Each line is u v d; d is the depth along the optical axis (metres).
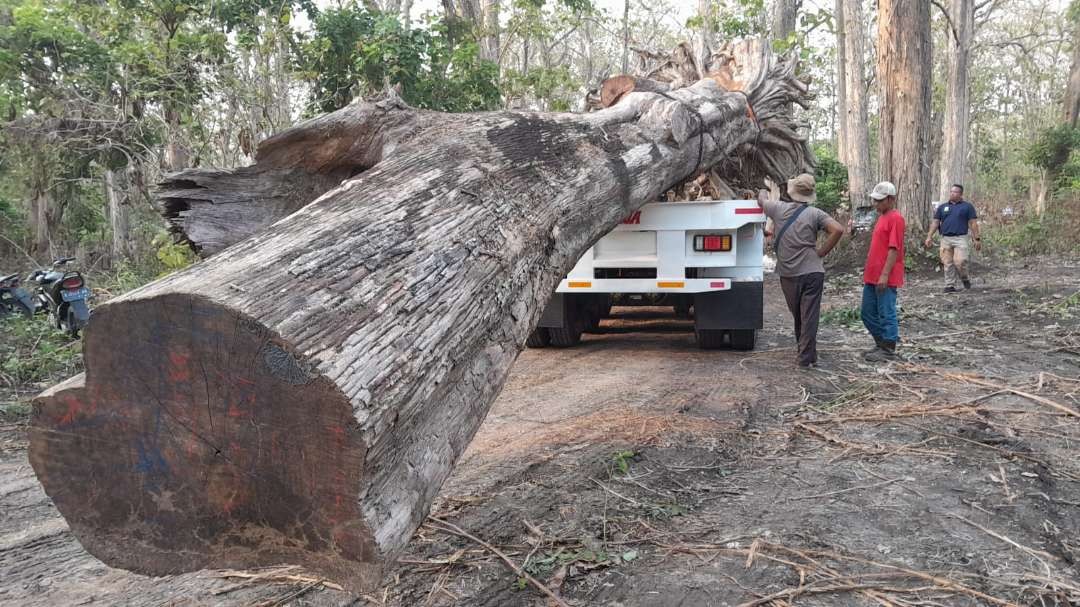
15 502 3.61
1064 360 6.13
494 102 12.77
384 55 11.12
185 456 1.73
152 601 2.60
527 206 3.13
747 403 5.02
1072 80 26.75
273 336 1.56
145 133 10.84
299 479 1.67
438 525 3.11
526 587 2.61
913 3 13.00
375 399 1.66
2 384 6.05
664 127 5.18
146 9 10.61
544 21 18.31
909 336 7.54
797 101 8.03
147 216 15.68
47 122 12.21
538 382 5.83
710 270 6.60
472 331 2.32
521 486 3.53
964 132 23.92
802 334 6.18
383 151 3.43
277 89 10.63
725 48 8.00
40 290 8.61
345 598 2.57
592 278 6.51
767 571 2.71
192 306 1.61
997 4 30.61
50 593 2.69
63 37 12.62
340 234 2.14
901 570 2.70
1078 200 17.23
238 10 10.70
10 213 16.36
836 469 3.76
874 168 35.28
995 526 3.06
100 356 1.70
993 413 4.64
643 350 7.17
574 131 4.18
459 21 15.55
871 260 6.38
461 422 2.28
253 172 3.59
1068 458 3.84
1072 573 2.67
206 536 1.80
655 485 3.56
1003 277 11.71
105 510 1.83
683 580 2.65
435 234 2.41
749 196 7.58
